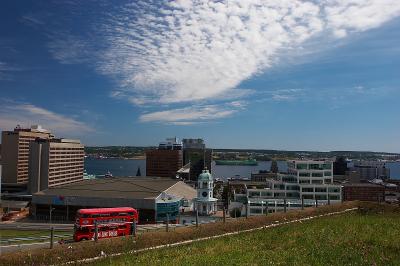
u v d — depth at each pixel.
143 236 51.53
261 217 63.94
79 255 44.47
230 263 38.44
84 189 168.62
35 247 46.66
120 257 44.44
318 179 164.00
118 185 176.88
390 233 48.00
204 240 52.59
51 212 157.50
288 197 159.62
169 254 43.84
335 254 39.38
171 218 134.75
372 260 36.66
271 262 38.00
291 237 49.16
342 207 72.44
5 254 41.91
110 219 59.06
